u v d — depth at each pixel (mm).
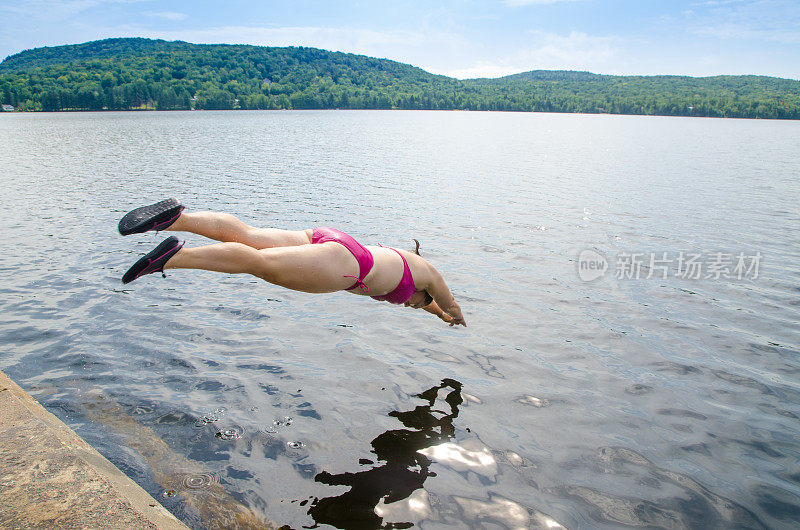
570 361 6727
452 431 5113
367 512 3975
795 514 4148
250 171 25406
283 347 6949
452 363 6598
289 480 4316
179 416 5227
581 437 5098
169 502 3982
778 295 9289
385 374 6250
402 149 40844
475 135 64500
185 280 9742
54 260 10773
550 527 3906
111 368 6258
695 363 6754
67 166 27391
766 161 34438
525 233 13555
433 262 10891
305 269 3896
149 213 3662
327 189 20047
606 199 18844
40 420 3639
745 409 5707
